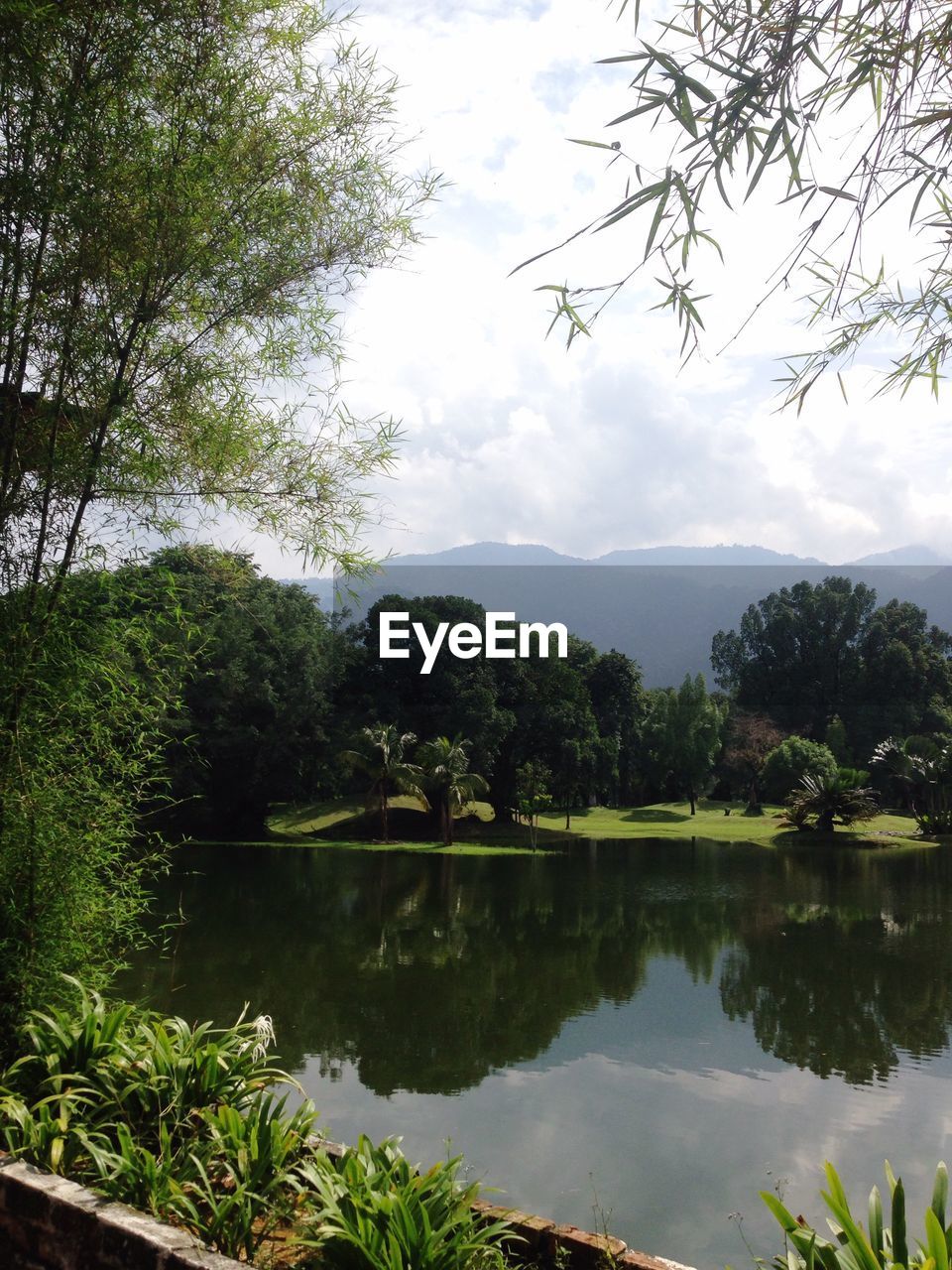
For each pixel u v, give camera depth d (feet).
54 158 12.36
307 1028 45.91
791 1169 29.89
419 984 56.44
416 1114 33.99
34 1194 9.15
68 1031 11.90
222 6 13.03
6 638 12.35
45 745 12.80
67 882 12.59
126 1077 11.41
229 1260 8.00
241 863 118.73
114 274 13.20
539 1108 35.27
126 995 48.47
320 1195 8.92
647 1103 36.32
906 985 59.72
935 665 252.42
